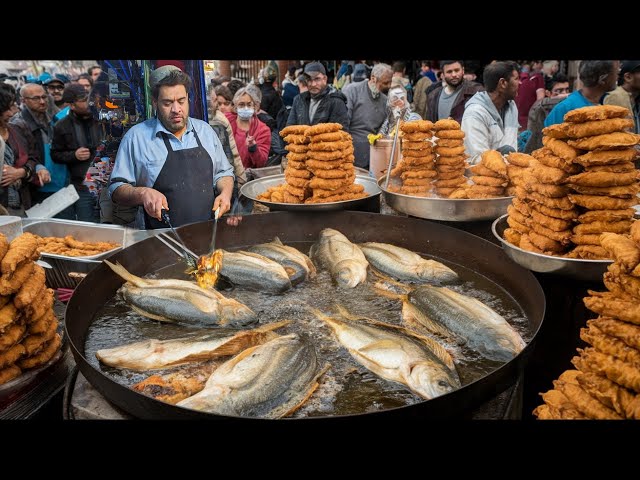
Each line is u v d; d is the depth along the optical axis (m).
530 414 2.64
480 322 2.29
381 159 4.65
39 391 2.12
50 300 2.21
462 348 2.26
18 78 5.56
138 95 4.17
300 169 3.86
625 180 2.27
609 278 1.55
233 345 2.23
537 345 2.65
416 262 2.98
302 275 2.94
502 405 1.86
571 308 2.53
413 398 1.92
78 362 1.95
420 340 2.22
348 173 3.74
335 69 13.67
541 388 2.69
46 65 5.78
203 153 3.87
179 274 3.10
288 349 2.11
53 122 5.32
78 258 3.01
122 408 1.79
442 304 2.46
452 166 3.67
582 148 2.30
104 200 4.73
